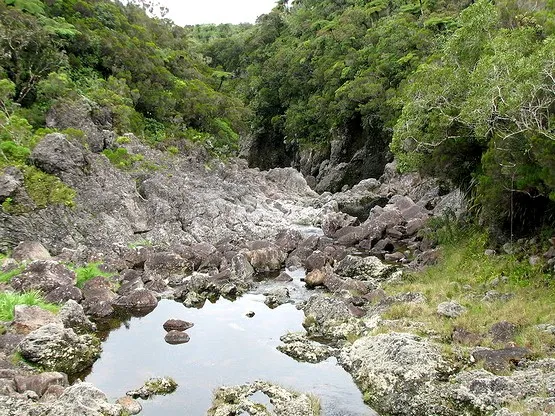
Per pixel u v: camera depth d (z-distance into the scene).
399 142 24.48
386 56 58.00
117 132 43.38
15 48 40.44
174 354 15.43
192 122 57.81
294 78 75.06
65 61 44.59
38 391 12.29
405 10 69.81
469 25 21.61
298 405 11.94
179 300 20.84
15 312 16.17
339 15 82.56
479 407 11.09
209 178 41.03
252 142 79.94
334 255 26.81
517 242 20.97
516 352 12.95
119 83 47.91
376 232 29.34
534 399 10.57
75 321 17.11
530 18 21.92
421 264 23.70
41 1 49.66
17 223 25.12
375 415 11.87
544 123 15.80
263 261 25.77
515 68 15.58
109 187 30.36
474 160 24.53
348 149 66.00
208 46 103.00
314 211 40.41
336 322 17.14
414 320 15.99
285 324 17.95
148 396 12.80
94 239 27.08
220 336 16.88
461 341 14.12
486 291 18.11
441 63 26.69
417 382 12.26
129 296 19.88
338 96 61.50
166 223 30.95
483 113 16.83
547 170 16.42
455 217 26.88
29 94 40.25
